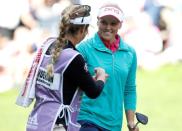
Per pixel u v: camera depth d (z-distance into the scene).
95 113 12.56
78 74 11.17
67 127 11.26
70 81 11.25
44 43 11.53
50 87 11.25
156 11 31.16
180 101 25.23
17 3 27.94
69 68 11.16
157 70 30.23
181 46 31.45
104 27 12.59
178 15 31.64
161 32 31.31
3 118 22.36
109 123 12.63
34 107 11.45
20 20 27.88
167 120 22.62
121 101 12.77
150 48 30.62
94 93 11.34
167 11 31.48
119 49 12.77
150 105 24.66
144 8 31.08
